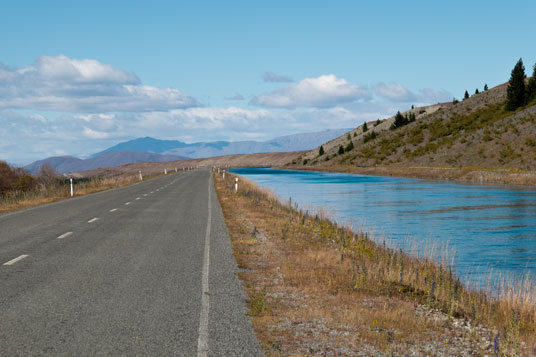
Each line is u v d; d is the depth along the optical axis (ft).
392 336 19.19
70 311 21.48
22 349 16.96
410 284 29.58
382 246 49.34
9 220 58.95
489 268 42.42
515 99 307.58
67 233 47.26
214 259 34.30
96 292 24.82
